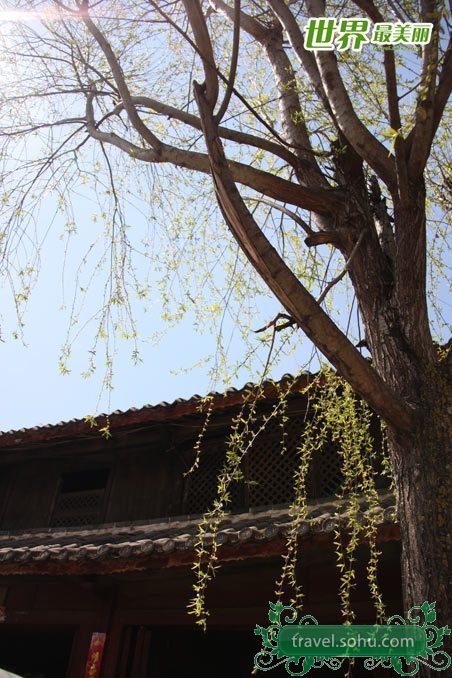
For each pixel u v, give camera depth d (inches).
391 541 171.2
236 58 124.9
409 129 121.7
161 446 303.0
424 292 130.2
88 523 305.0
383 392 109.7
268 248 105.9
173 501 282.7
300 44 173.3
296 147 157.9
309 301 105.9
